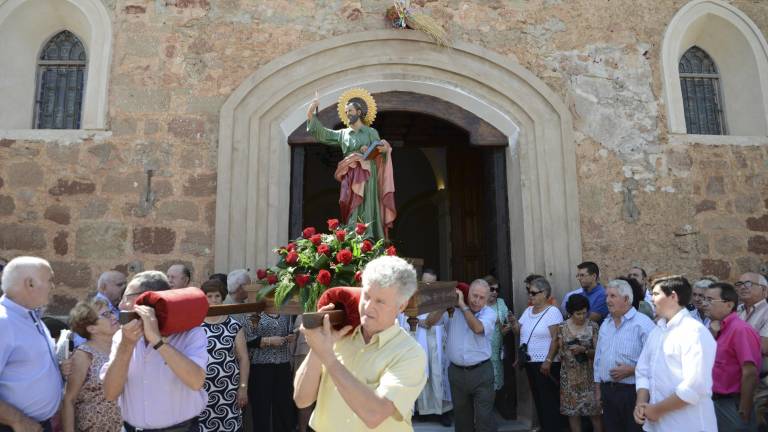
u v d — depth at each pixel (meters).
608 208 6.88
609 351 4.61
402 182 15.16
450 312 4.11
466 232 9.78
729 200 7.00
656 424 3.68
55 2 6.80
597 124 7.05
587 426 5.75
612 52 7.21
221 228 6.40
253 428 5.08
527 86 7.06
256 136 6.65
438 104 7.18
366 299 2.43
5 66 6.77
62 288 6.25
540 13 7.23
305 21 6.94
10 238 6.30
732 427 4.08
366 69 6.95
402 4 6.82
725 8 7.36
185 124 6.64
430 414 6.55
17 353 3.18
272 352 5.18
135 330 2.64
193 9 6.88
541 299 5.91
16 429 3.10
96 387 3.78
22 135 6.50
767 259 6.91
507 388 6.90
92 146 6.53
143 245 6.39
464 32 7.10
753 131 7.32
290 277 3.38
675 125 7.08
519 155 6.99
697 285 5.34
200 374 2.90
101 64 6.68
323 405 2.58
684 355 3.53
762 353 4.84
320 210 15.99
